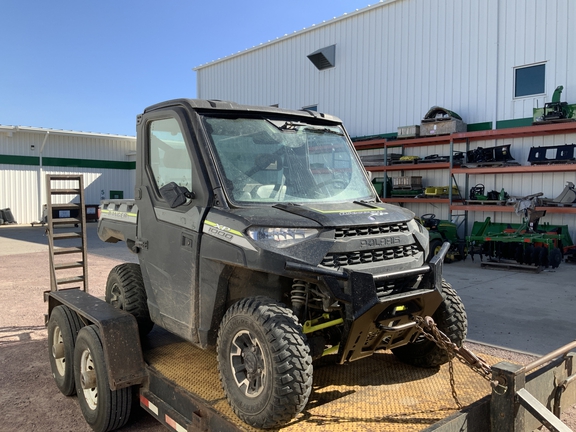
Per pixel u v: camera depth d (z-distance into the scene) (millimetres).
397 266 2984
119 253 13992
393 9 16641
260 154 3357
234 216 2893
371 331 2826
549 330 6258
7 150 25141
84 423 3959
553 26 13133
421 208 16031
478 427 2512
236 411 2711
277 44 20703
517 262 11336
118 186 29141
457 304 3492
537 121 12383
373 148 17328
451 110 15328
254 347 2697
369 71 17469
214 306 3035
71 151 27234
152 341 4172
